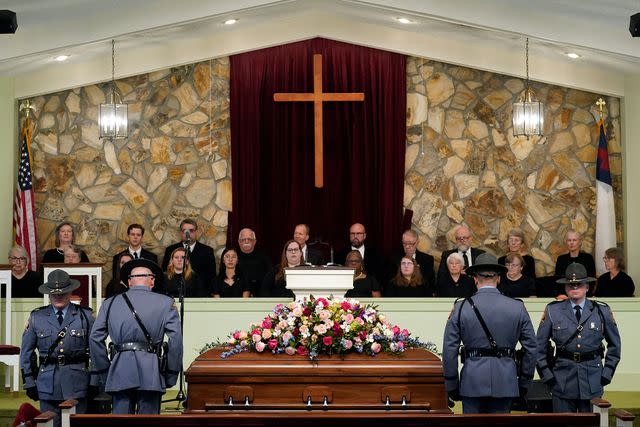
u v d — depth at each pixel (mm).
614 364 10133
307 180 16484
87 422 7723
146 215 16609
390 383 9375
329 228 16375
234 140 16500
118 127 15344
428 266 15445
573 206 16391
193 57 16438
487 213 16453
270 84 16547
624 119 16203
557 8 14086
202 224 16578
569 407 10164
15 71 15883
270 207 16453
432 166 16531
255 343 9703
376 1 14312
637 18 13023
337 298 10180
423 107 16578
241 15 15273
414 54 16375
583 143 16422
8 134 16203
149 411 9438
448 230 16453
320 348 9555
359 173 16406
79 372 10250
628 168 16094
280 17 16250
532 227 16391
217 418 7652
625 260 16125
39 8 13578
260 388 9352
